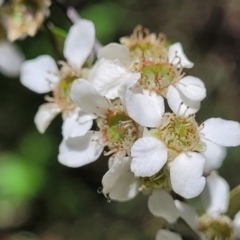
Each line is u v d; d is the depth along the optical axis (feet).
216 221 0.38
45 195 0.77
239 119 0.88
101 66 0.37
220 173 0.78
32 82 0.42
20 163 0.74
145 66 0.36
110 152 0.36
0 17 0.44
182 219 0.37
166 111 0.36
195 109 0.36
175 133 0.35
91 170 0.85
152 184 0.36
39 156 0.76
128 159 0.35
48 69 0.42
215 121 0.35
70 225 0.85
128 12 0.88
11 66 0.57
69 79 0.40
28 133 0.80
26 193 0.71
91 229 0.85
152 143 0.34
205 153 0.38
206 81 0.91
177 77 0.36
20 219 0.87
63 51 0.42
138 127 0.36
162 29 0.93
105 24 0.81
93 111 0.37
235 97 0.90
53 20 0.76
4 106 0.82
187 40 0.94
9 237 0.86
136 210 0.85
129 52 0.38
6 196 0.72
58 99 0.41
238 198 0.39
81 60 0.40
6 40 0.46
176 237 0.36
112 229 0.84
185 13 0.95
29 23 0.44
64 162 0.37
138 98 0.35
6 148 0.80
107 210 0.85
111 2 0.86
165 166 0.35
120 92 0.35
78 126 0.37
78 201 0.83
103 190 0.35
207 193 0.39
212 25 0.94
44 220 0.87
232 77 0.91
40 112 0.41
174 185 0.34
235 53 0.92
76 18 0.45
